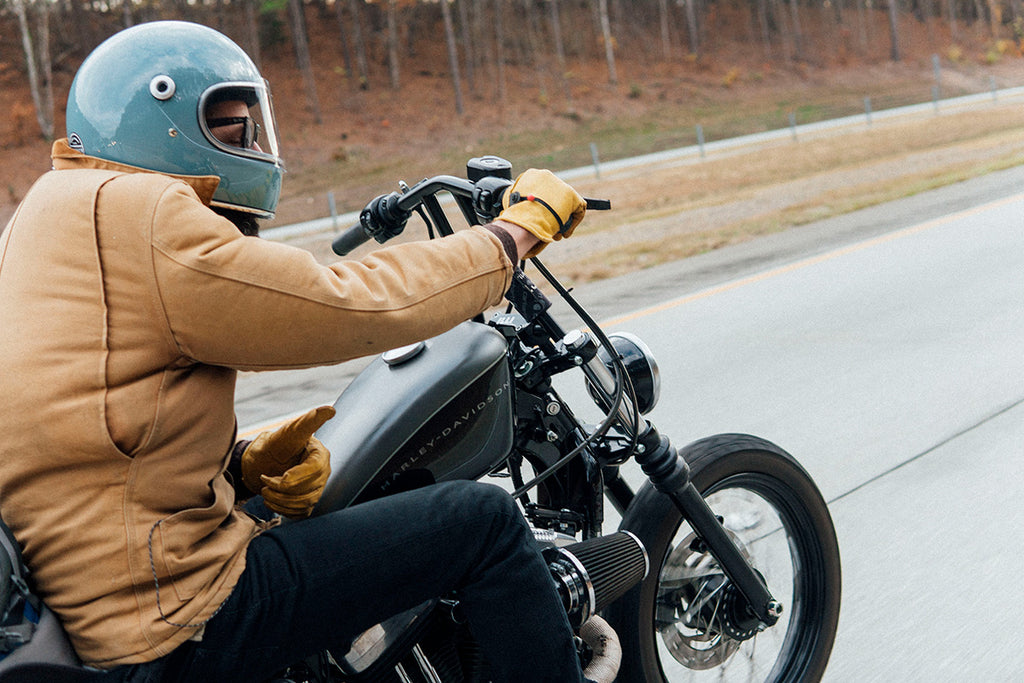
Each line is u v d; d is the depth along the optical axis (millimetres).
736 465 2479
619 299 9305
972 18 83250
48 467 1515
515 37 63531
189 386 1553
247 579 1618
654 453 2299
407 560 1733
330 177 44812
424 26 62875
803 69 67625
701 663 2539
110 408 1484
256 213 1801
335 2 61531
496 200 1939
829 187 19359
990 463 4105
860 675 2773
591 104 56844
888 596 3160
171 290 1485
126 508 1520
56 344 1495
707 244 13195
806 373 5812
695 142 45812
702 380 5922
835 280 8758
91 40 52062
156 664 1549
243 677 1637
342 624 1706
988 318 6648
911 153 25703
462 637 2041
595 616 2215
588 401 5414
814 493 2643
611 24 67938
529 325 2244
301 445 1780
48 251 1530
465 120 53000
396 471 1971
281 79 54844
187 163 1672
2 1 52594
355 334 1584
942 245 9930
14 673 1437
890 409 4988
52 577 1537
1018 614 2969
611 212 21250
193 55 1670
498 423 2104
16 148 43750
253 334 1521
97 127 1655
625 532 2270
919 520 3666
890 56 72562
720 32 71750
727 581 2514
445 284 1691
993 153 21719
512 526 1855
